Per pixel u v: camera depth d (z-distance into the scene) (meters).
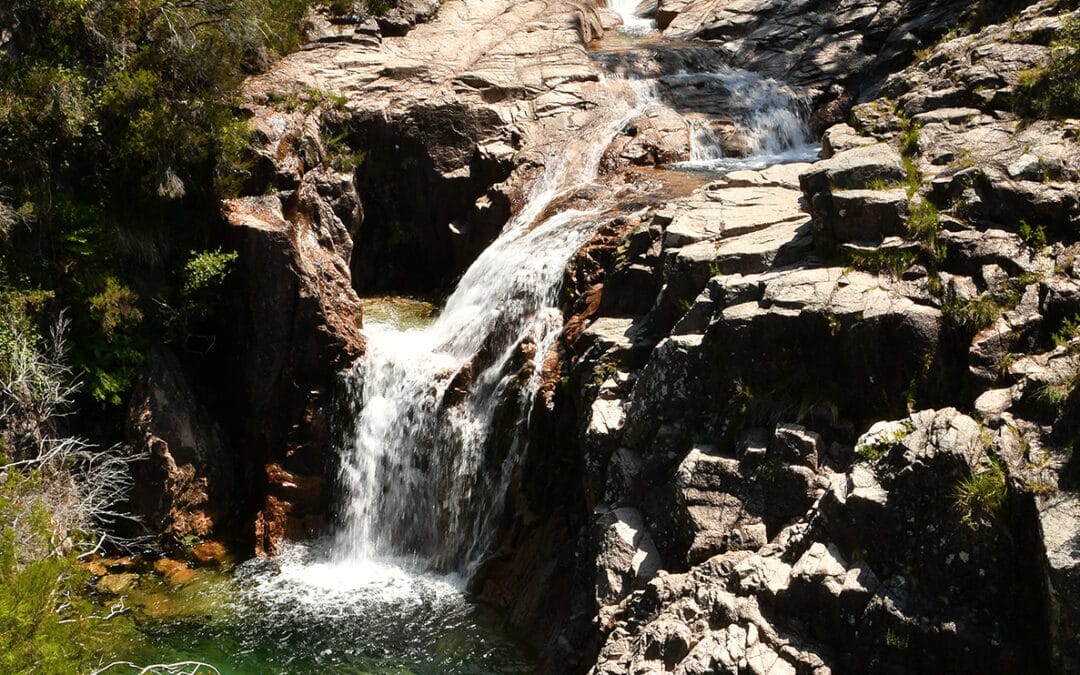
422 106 19.38
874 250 10.84
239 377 16.47
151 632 13.09
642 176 17.53
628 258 13.66
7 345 14.32
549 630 12.43
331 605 13.77
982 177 11.16
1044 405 8.95
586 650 11.17
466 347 15.77
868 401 10.09
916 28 21.61
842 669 8.75
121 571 14.63
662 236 13.31
